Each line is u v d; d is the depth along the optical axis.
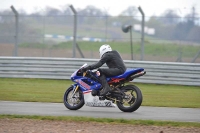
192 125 31.36
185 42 90.06
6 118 32.91
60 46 94.06
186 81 68.88
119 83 39.03
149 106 44.81
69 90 40.34
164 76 69.50
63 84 67.38
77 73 40.22
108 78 39.03
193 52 86.69
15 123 30.92
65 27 94.88
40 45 93.94
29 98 48.84
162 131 28.23
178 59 83.25
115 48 97.19
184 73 69.00
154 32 94.69
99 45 97.00
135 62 70.69
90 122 31.66
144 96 54.66
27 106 41.50
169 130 29.20
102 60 39.12
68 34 95.44
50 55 93.50
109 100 38.97
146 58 89.12
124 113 38.12
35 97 50.06
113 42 97.56
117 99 38.62
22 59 74.12
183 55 87.00
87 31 97.50
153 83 69.88
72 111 38.88
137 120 32.56
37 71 73.44
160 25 93.69
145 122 31.78
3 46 92.12
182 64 69.06
